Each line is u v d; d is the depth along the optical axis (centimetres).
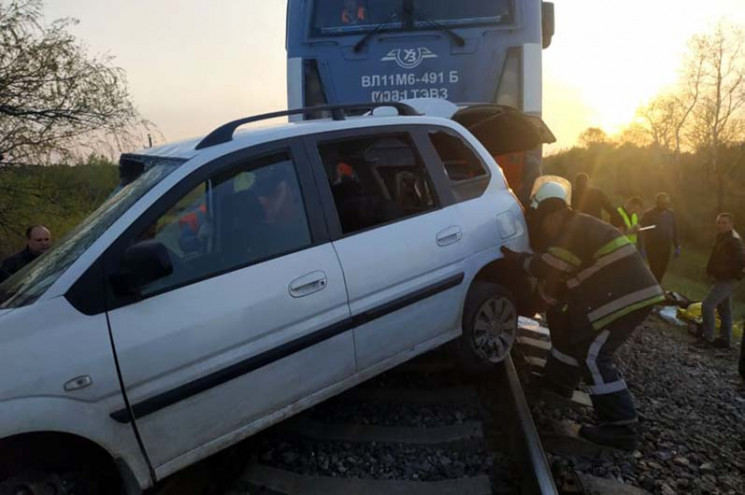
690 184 4138
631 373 580
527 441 346
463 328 402
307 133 342
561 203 407
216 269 290
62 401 242
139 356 258
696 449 411
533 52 609
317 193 331
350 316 326
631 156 4659
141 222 276
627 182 4553
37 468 253
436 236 375
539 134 554
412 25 622
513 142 570
